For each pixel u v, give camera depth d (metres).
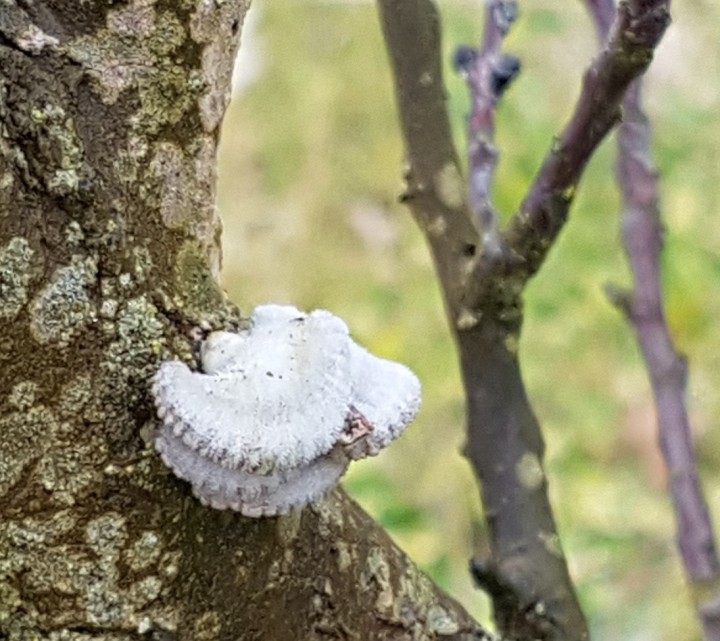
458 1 0.75
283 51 0.77
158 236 0.20
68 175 0.19
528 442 0.25
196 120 0.20
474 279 0.24
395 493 0.55
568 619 0.24
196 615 0.21
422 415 0.57
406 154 0.25
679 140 0.69
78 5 0.19
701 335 0.61
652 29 0.20
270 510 0.20
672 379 0.28
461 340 0.25
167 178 0.20
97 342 0.20
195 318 0.20
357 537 0.23
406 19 0.25
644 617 0.50
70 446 0.20
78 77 0.19
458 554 0.52
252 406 0.20
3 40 0.19
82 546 0.20
